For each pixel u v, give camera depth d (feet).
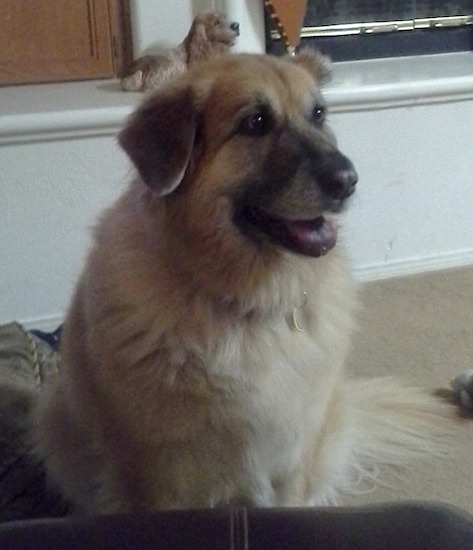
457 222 9.49
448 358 7.30
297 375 4.50
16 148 7.44
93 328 4.43
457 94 8.82
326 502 5.53
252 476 4.60
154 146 4.21
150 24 8.84
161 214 4.30
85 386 4.68
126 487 4.72
